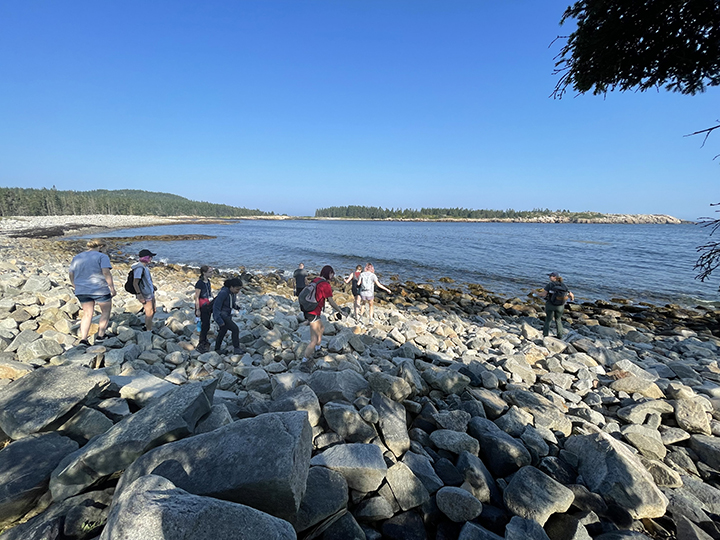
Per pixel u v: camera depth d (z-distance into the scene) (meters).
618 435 5.13
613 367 7.41
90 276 6.29
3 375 4.70
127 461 3.08
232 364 6.42
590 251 39.91
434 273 26.84
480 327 12.16
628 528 3.62
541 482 3.77
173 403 3.51
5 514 2.73
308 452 3.18
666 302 18.69
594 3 5.05
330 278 6.61
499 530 3.42
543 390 6.23
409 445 4.30
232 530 2.10
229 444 2.93
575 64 5.84
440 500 3.50
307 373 6.08
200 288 6.96
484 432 4.54
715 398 6.29
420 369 6.64
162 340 7.14
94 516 2.76
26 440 3.23
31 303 8.16
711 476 4.50
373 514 3.32
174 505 2.10
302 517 2.85
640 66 5.52
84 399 3.75
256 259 33.84
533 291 21.14
